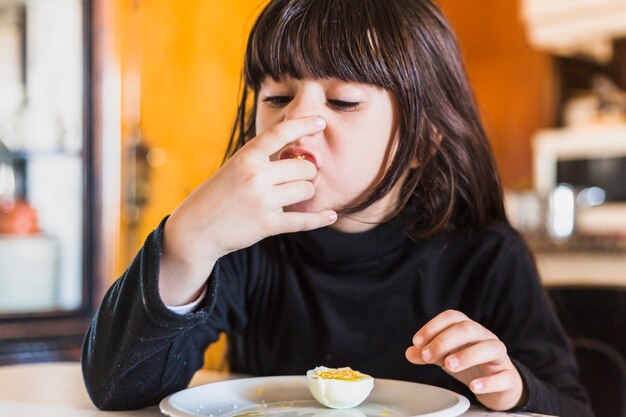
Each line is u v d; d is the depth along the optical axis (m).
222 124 3.61
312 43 0.86
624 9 3.63
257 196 0.70
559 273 2.88
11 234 2.24
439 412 0.63
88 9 2.27
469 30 4.63
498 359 0.74
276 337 1.02
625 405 1.25
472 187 1.04
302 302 1.00
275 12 0.91
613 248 2.79
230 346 1.12
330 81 0.87
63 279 2.28
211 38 3.57
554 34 4.01
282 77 0.89
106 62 2.29
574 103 4.17
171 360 0.81
